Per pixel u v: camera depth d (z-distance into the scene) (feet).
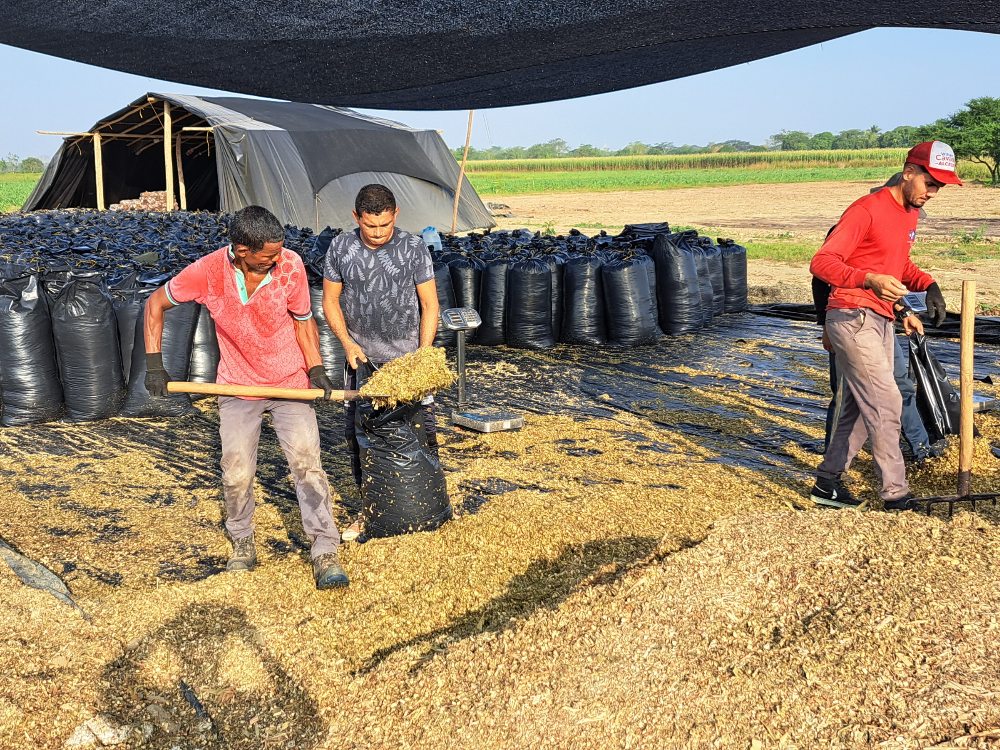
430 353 12.17
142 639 10.14
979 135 157.58
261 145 61.16
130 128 76.43
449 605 11.04
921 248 59.47
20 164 419.95
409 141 73.67
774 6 11.93
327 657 9.85
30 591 10.77
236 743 8.50
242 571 11.94
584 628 9.18
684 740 7.47
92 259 25.90
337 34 15.02
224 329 11.40
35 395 19.45
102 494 15.42
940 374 15.85
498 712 7.98
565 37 14.83
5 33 15.37
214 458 17.48
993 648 8.46
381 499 13.15
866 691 7.93
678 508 14.24
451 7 13.66
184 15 14.30
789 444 18.03
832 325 13.35
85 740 8.38
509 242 33.45
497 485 15.56
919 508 13.69
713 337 29.78
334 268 13.04
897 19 11.16
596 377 24.20
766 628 9.05
